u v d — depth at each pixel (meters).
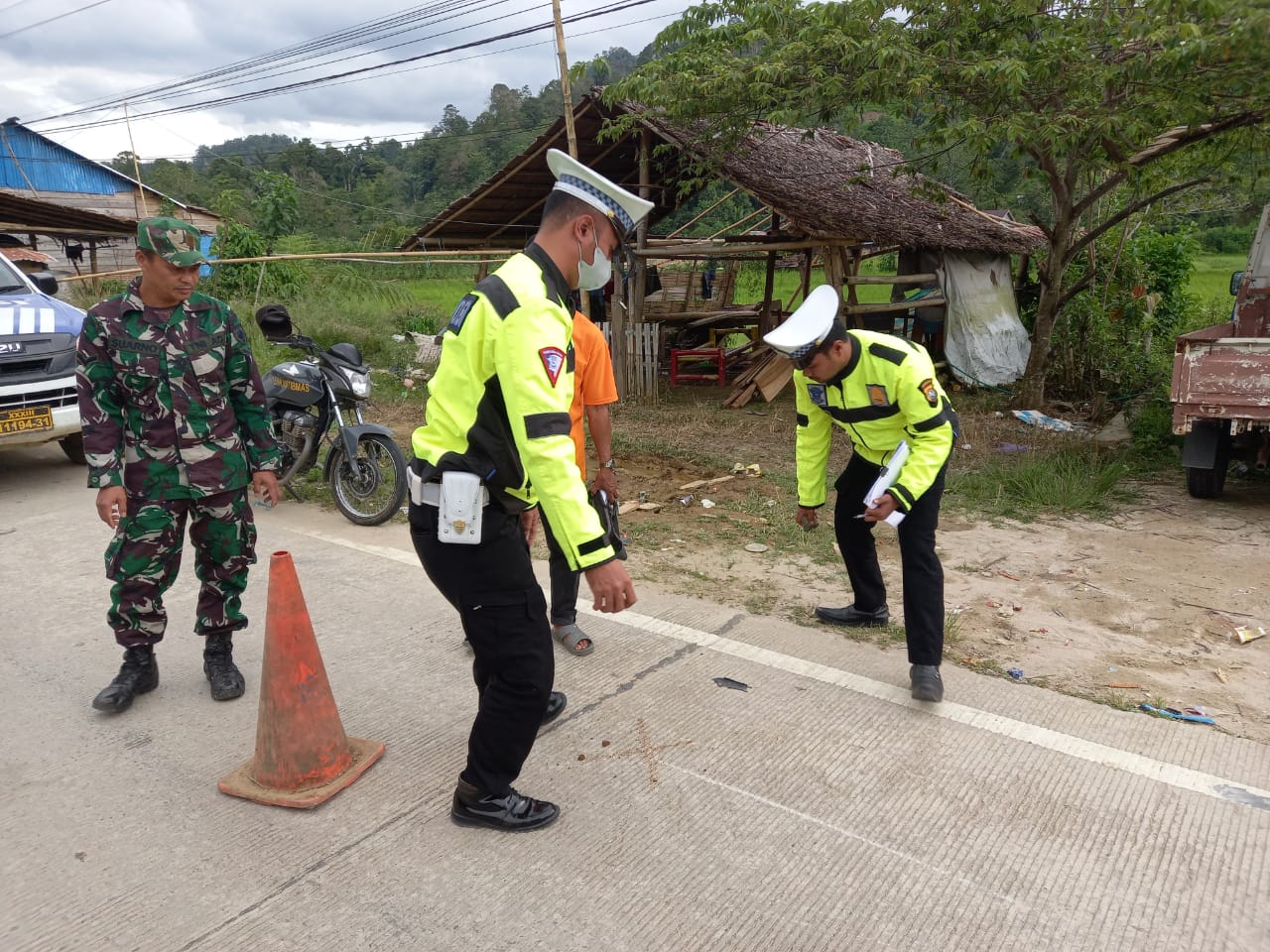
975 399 10.86
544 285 2.21
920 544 3.32
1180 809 2.73
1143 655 3.88
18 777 2.90
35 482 6.63
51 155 28.47
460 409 2.29
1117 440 8.32
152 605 3.30
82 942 2.20
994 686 3.52
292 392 5.70
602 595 2.18
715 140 9.47
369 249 36.41
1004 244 12.11
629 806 2.74
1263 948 2.19
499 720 2.49
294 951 2.17
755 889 2.38
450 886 2.39
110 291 15.41
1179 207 11.70
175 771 2.94
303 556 4.99
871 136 15.98
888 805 2.74
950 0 7.36
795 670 3.62
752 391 10.49
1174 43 6.13
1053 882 2.42
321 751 2.80
